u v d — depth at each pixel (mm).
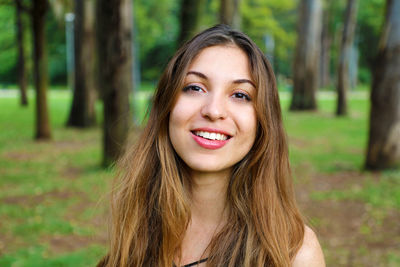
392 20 8133
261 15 32031
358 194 7023
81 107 16281
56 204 6559
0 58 41688
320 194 7133
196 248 1438
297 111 22203
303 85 22203
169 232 1438
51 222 5703
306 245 1354
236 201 1409
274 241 1348
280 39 39312
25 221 5785
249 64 1360
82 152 11273
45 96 13180
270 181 1410
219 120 1303
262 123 1364
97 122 17266
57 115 20875
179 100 1358
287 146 1498
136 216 1557
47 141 13109
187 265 1399
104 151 8703
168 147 1479
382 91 8383
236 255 1366
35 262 4457
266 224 1375
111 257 1604
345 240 5180
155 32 42781
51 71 49281
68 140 13438
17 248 4867
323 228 5562
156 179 1558
